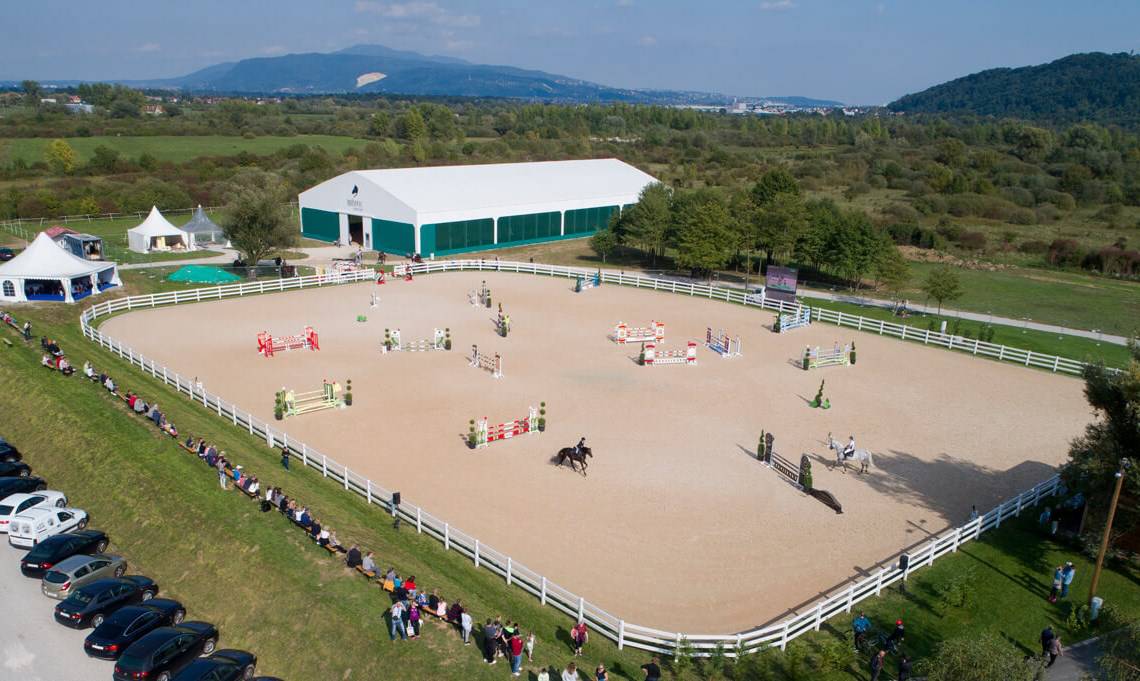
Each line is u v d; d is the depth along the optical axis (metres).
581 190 99.88
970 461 36.50
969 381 48.69
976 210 127.62
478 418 39.88
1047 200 137.75
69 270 58.84
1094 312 68.88
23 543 28.84
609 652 22.61
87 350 47.28
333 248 87.50
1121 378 27.16
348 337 53.69
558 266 80.56
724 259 75.56
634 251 92.81
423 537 28.31
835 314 62.62
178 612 24.72
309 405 40.16
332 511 29.11
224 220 70.62
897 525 30.27
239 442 35.12
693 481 33.41
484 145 172.75
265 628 23.80
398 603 22.50
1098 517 27.58
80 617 24.36
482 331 56.31
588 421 39.88
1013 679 19.00
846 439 38.56
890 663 22.39
